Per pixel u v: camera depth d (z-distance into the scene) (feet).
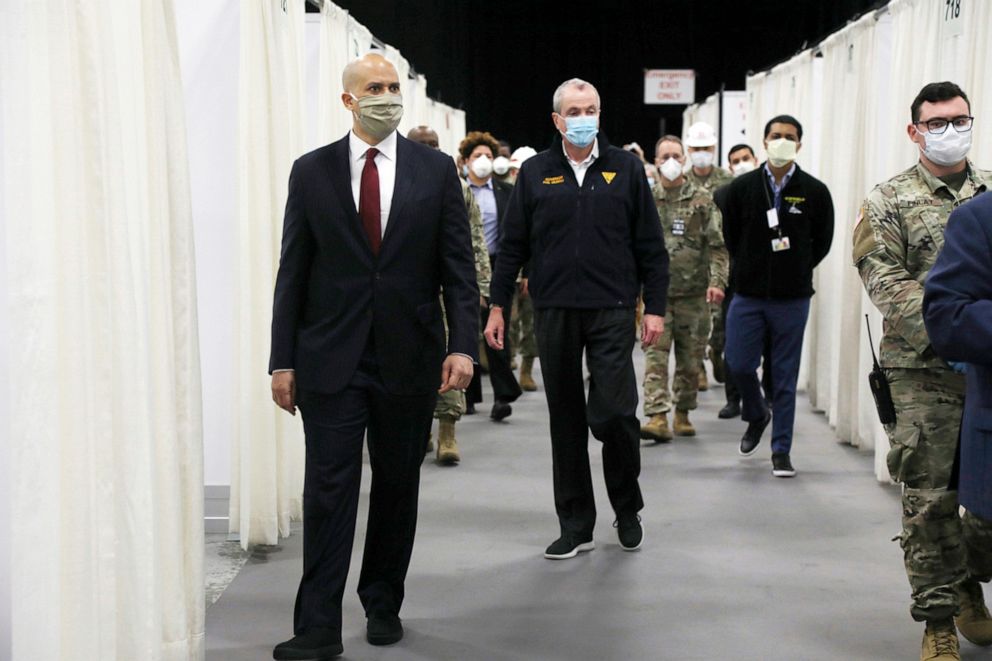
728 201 18.38
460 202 10.85
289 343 10.63
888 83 19.52
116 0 8.94
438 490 17.80
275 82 14.42
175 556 9.75
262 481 14.39
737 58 77.20
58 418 8.09
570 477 13.97
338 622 10.62
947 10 15.40
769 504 16.63
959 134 10.00
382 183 10.61
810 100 25.85
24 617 8.00
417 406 10.77
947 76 15.46
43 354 7.97
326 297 10.58
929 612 9.96
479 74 77.15
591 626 11.56
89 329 8.31
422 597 12.50
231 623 11.71
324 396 10.50
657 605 12.19
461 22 67.31
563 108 13.29
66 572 8.16
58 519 8.09
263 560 14.01
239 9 14.98
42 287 7.95
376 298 10.53
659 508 16.43
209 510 15.34
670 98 71.77
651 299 13.70
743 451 19.74
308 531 10.61
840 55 21.95
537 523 15.70
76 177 8.13
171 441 9.68
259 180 14.12
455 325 10.75
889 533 15.02
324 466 10.52
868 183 19.81
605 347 13.50
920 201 10.27
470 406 25.23
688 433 22.04
